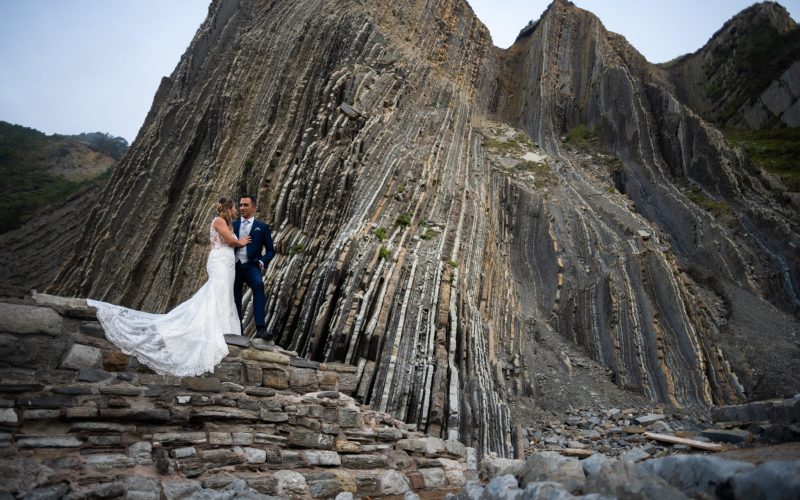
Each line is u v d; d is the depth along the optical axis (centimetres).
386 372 1060
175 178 2953
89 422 555
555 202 2177
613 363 1520
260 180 2417
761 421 670
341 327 1122
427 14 3281
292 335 1357
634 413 1317
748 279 1780
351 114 2133
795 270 1764
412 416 1024
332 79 2398
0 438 506
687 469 375
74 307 597
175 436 591
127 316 632
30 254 4066
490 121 3127
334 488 637
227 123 2878
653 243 1812
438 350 1146
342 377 779
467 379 1162
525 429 1245
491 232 1941
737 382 1411
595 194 2233
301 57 2869
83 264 3053
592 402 1379
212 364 661
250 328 1380
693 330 1484
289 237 1831
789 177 2239
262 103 2878
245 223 802
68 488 497
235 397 656
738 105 3189
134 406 587
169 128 3306
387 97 2339
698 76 3547
